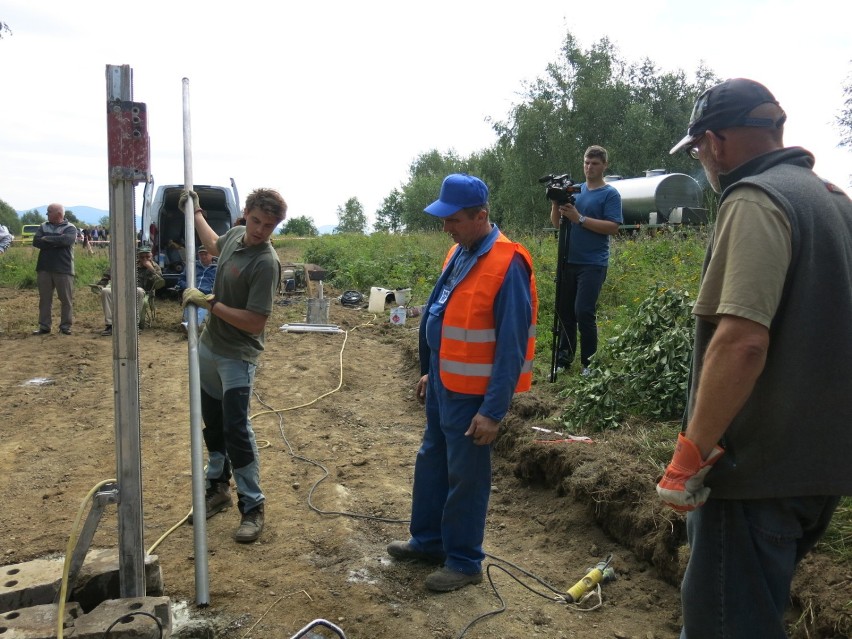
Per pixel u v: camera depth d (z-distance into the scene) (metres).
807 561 2.98
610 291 8.85
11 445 5.33
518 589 3.44
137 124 2.48
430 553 3.60
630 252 10.50
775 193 1.78
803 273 1.77
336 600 3.24
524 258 3.14
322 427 5.99
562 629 3.09
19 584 2.75
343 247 20.11
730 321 1.73
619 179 17.98
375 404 6.78
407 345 8.70
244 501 3.88
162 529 3.97
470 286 3.15
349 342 9.57
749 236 1.75
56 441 5.45
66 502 4.32
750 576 1.87
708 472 1.92
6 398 6.63
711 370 1.75
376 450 5.46
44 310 9.85
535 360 6.88
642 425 4.79
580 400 5.07
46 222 9.80
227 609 3.16
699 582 1.95
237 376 3.78
